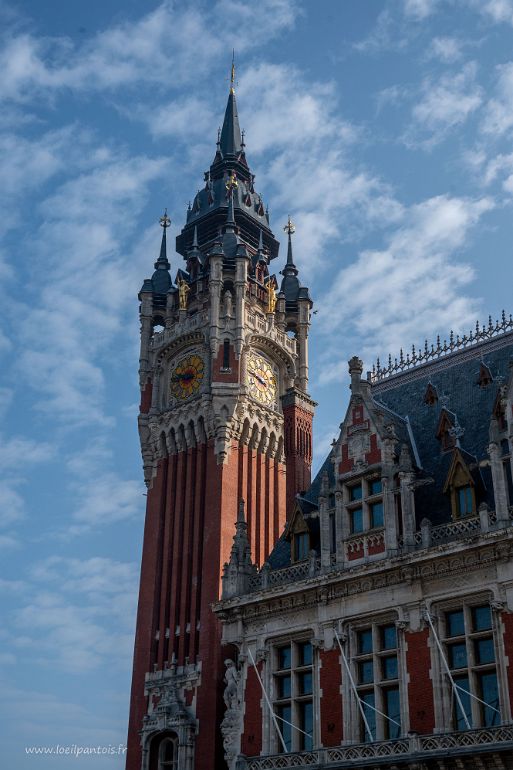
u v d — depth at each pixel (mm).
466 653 42625
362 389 52094
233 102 103750
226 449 76562
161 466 80688
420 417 54688
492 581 42469
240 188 96000
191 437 79500
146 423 82062
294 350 85688
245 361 80688
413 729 42656
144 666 72438
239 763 47938
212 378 78750
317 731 46125
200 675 68000
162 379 83812
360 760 43312
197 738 65688
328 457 57406
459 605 43562
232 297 83250
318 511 52812
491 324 56188
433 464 50375
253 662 50094
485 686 41812
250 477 78125
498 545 42406
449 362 56594
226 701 50531
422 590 44594
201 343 82125
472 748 40031
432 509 47625
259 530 76688
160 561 77000
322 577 47969
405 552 45344
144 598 76000
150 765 67062
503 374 52438
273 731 47938
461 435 50625
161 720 67188
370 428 50438
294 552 52250
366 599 46500
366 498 49156
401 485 47375
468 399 52812
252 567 53219
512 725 39438
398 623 44750
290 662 49000
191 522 76250
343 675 46062
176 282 88125
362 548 47969
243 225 94250
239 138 101250
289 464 67562
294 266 91938
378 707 44500
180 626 72125
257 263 88312
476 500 45750
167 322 85875
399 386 58281
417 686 43281
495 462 44250
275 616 50156
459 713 41938
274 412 81500
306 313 87500
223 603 51844
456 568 43719
